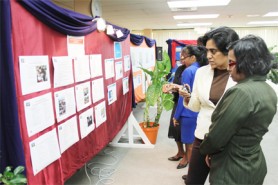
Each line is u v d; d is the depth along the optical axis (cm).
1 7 110
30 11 129
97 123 228
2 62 113
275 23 982
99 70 230
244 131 106
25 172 124
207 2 566
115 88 280
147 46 543
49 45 149
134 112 530
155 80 346
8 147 118
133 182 248
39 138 139
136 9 640
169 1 550
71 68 177
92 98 216
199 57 237
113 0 531
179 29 1159
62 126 166
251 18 833
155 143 353
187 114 239
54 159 155
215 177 117
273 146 333
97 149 229
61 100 164
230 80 146
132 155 314
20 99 123
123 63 310
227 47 128
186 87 181
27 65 128
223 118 106
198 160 163
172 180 251
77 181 250
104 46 243
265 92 106
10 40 113
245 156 108
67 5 464
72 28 170
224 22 941
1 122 116
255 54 104
